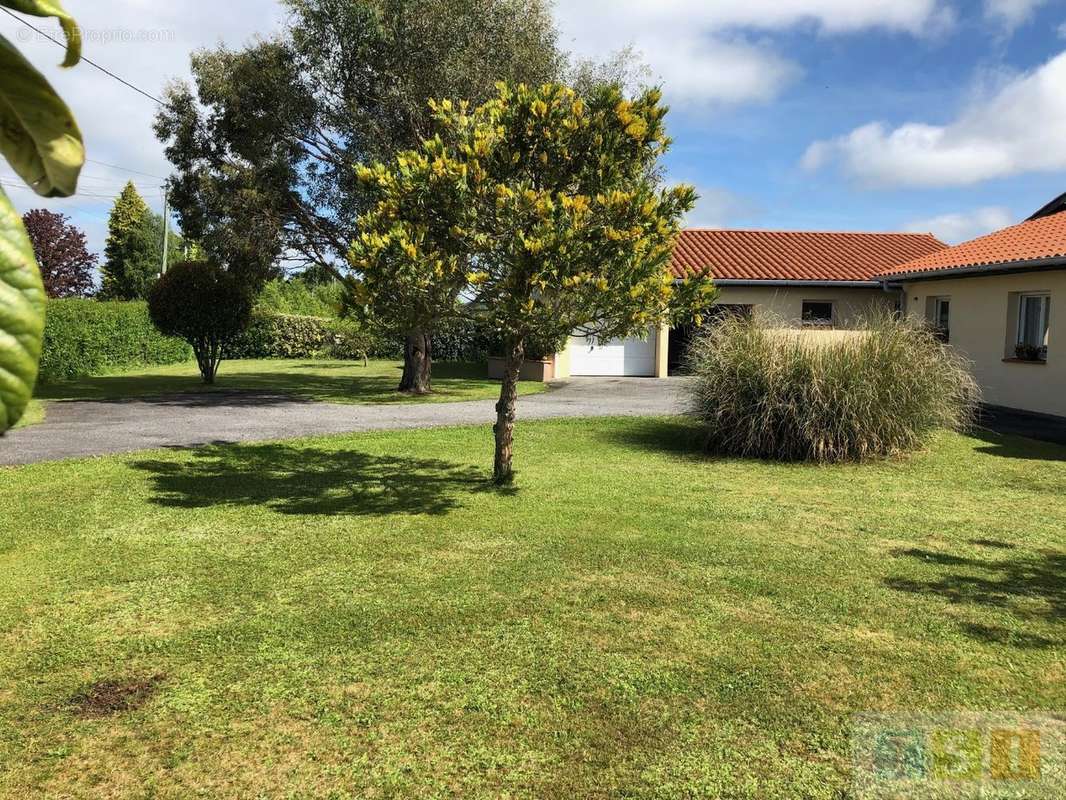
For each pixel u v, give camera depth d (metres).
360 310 6.39
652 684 3.50
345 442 10.22
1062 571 5.20
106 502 6.78
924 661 3.77
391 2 14.76
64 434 10.61
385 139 15.03
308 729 3.11
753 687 3.48
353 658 3.74
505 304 6.27
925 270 16.53
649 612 4.36
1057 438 11.31
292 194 16.17
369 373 24.53
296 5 15.08
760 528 6.24
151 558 5.27
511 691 3.43
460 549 5.53
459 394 17.20
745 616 4.32
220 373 23.98
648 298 6.23
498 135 6.39
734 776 2.82
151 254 45.06
